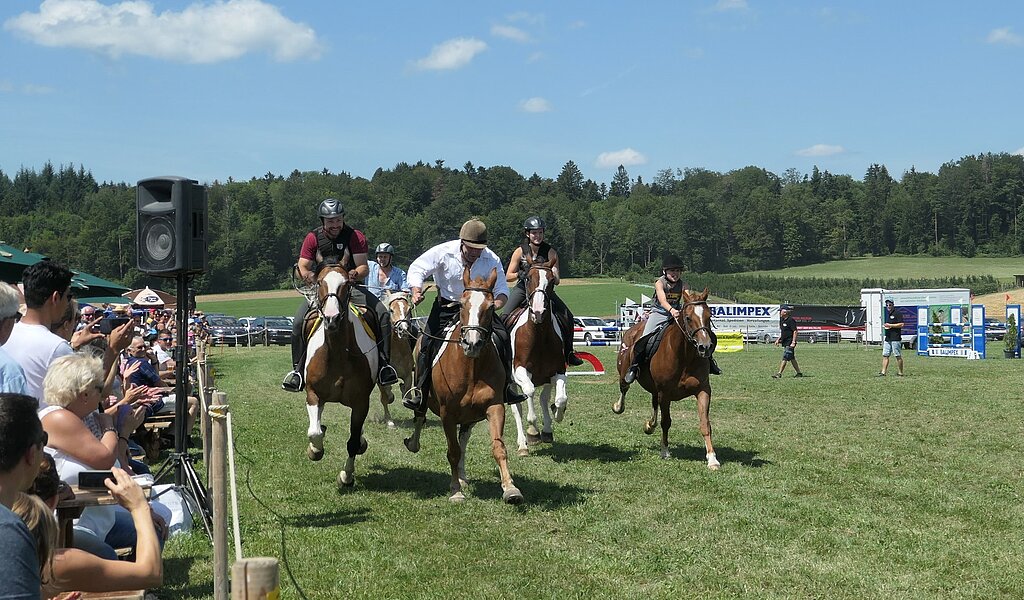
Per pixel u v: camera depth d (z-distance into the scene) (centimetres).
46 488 434
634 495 888
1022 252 17750
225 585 487
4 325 537
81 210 16150
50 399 550
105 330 980
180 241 747
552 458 1108
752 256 17500
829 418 1527
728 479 970
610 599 581
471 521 786
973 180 18425
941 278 14138
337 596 586
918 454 1145
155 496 709
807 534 739
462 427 927
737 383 2247
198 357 1356
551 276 1095
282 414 1611
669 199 18975
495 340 874
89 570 405
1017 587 605
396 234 16275
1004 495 895
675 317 1032
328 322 827
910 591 598
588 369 2900
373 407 1700
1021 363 3116
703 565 655
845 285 13100
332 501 865
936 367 2873
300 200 15250
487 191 17762
